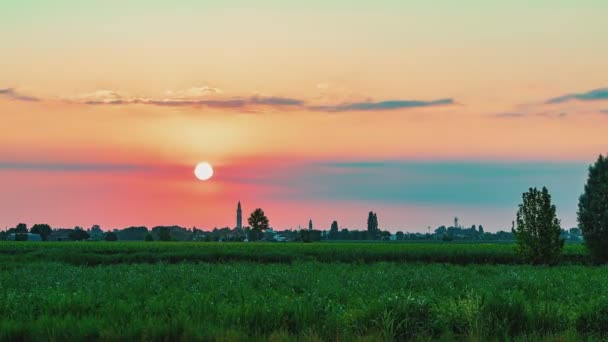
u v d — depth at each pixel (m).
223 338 15.91
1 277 34.25
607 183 60.66
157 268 43.12
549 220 57.03
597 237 59.91
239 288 26.72
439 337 17.44
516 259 62.03
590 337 16.39
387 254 64.94
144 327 16.95
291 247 88.38
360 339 16.17
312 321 18.38
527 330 17.86
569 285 30.03
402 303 19.02
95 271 39.81
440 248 79.56
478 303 18.73
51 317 18.53
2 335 16.81
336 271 40.34
